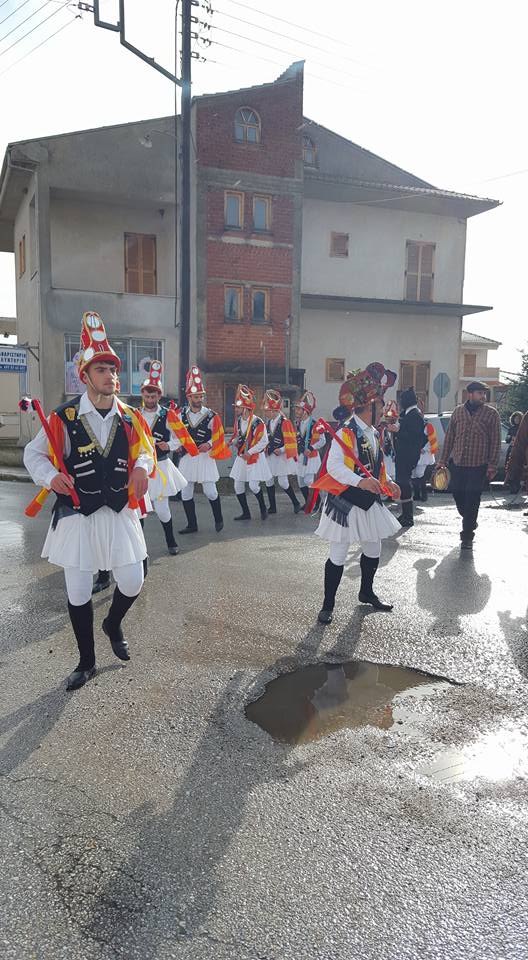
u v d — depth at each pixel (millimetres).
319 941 2121
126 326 19516
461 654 4496
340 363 24188
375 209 23844
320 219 23219
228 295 20984
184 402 15250
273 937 2137
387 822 2723
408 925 2186
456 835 2643
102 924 2188
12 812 2773
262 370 21359
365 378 5023
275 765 3143
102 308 19219
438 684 4047
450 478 7867
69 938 2131
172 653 4512
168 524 7387
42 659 4418
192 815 2760
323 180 21688
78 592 3898
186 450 8484
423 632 4910
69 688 3936
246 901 2287
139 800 2861
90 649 4027
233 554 7445
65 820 2725
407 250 24391
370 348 24469
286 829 2672
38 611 5430
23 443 22844
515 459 7426
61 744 3318
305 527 9211
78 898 2299
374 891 2336
